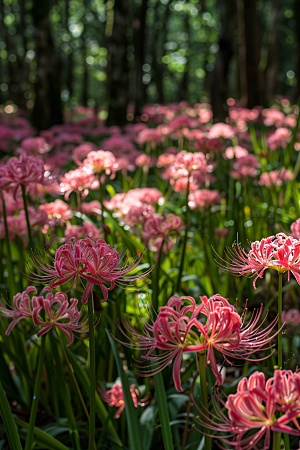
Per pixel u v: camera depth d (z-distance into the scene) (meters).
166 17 28.81
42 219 3.34
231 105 14.52
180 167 3.15
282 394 1.13
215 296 1.35
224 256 3.65
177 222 2.89
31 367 2.98
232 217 4.25
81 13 34.50
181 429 2.68
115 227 3.34
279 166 6.77
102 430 2.34
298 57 17.77
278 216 4.48
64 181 3.15
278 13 20.56
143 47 19.22
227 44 13.76
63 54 36.25
